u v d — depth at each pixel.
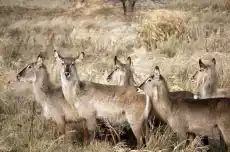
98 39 33.19
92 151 15.28
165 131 15.44
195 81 17.70
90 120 16.38
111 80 18.55
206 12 40.53
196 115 14.30
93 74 24.27
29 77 16.77
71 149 15.35
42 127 16.66
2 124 17.27
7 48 29.92
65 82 16.02
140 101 15.51
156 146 15.08
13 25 38.94
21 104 19.56
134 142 16.77
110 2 50.28
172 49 29.25
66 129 17.20
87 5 49.53
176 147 14.28
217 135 14.16
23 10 48.50
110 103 15.94
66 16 44.66
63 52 30.09
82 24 39.56
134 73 23.12
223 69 23.59
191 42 30.19
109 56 29.05
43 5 51.91
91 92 16.17
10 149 15.09
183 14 34.81
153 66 26.05
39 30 37.84
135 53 29.80
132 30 36.28
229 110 13.55
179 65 25.45
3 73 24.66
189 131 14.70
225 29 34.31
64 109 16.56
